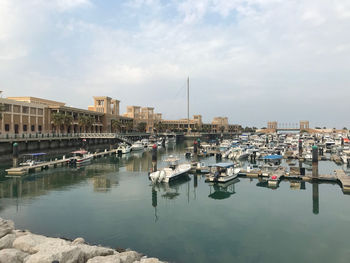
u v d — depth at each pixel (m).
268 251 18.17
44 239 16.39
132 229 21.70
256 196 31.73
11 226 19.55
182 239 19.94
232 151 68.00
